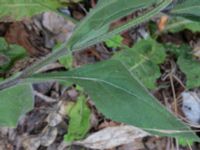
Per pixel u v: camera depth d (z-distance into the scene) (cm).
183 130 34
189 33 70
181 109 65
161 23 67
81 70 38
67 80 38
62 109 59
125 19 65
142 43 63
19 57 58
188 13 42
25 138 57
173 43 69
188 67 64
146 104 34
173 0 41
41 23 63
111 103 35
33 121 58
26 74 40
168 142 62
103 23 36
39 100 59
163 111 34
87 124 58
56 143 58
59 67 60
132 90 35
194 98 66
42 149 57
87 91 37
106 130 60
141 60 62
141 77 61
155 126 34
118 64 37
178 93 66
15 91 51
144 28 68
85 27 37
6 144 56
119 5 35
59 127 58
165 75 66
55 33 63
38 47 62
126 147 60
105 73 37
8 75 58
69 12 65
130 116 35
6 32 62
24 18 58
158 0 38
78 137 58
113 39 63
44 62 40
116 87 36
